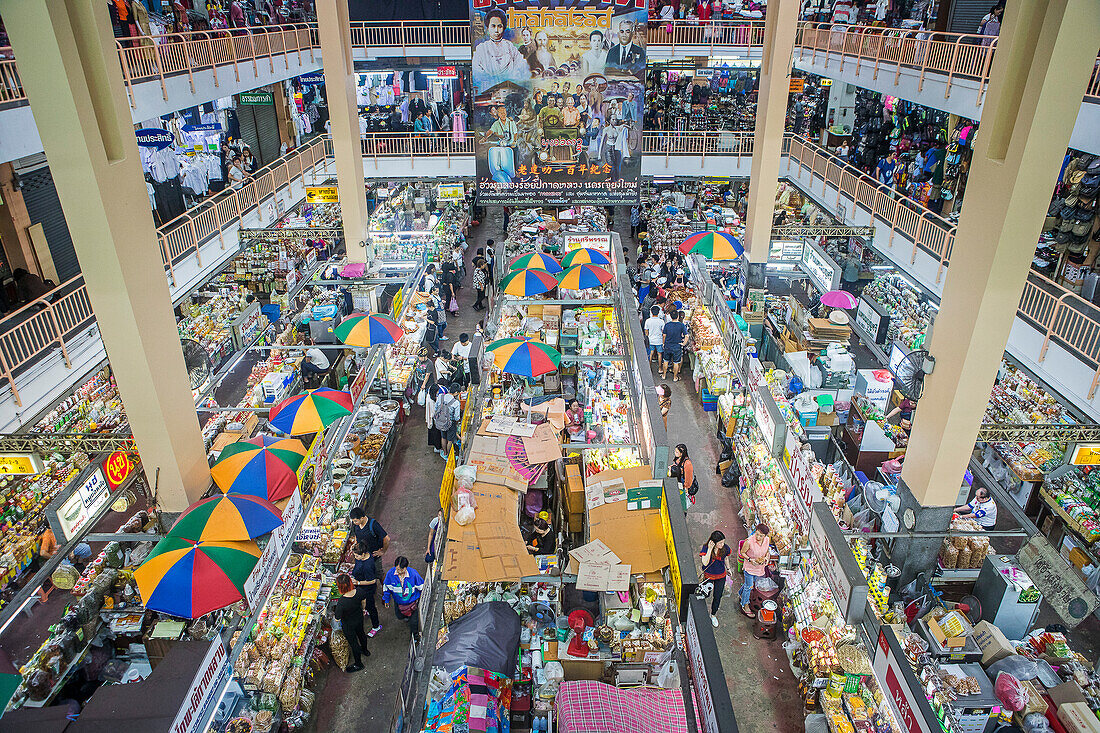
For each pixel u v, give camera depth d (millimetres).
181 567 6219
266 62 17391
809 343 12500
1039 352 8852
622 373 11195
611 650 6785
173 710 5375
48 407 8734
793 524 8477
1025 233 6477
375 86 23641
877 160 18453
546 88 17891
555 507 9516
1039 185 6289
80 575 7992
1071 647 8102
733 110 24516
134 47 11625
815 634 7273
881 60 14742
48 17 5707
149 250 7215
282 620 7512
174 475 7859
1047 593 7258
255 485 7832
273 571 7242
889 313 14234
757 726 7297
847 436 10016
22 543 9016
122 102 6719
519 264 14398
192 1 16516
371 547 8828
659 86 24688
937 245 11898
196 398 10406
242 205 15320
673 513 7195
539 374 10242
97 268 6707
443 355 13188
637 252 21359
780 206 19156
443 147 19891
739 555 8508
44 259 12008
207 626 6762
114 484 8086
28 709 5426
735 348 11586
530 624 7203
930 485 7766
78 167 6254
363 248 15195
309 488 8656
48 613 8672
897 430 10102
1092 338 7977
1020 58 6277
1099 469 9305
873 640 6434
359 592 8164
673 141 19906
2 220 11203
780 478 9000
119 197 6680
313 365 12414
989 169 6648
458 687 6176
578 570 7012
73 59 5980
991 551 8117
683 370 14648
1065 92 5910
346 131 14031
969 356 7031
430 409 11750
